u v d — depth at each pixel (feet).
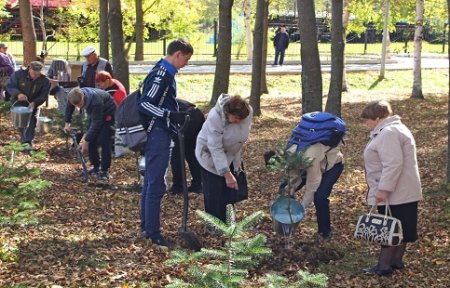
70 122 35.68
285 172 21.22
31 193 18.34
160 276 18.85
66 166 35.99
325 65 108.68
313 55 36.04
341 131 22.43
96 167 34.04
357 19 93.86
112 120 32.45
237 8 129.49
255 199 30.89
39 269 19.27
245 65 104.01
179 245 22.26
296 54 127.65
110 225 24.62
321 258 21.26
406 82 98.02
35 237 22.35
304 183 23.20
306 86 36.27
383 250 20.12
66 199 28.12
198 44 109.81
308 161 20.83
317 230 24.57
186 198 22.31
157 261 20.40
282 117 62.80
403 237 19.60
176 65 21.79
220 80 57.77
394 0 95.66
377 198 19.02
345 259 21.57
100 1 56.65
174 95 22.03
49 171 34.06
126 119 24.43
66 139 38.96
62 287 17.88
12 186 17.51
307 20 35.83
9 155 22.17
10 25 111.14
